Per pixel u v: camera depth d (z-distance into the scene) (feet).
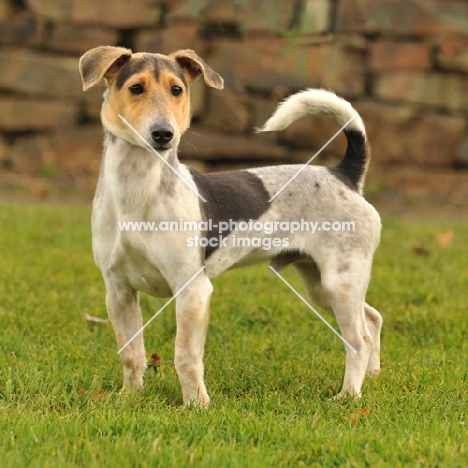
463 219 69.26
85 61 27.43
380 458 22.72
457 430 24.97
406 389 29.94
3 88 76.84
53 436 23.65
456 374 31.45
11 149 78.13
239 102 75.56
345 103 31.55
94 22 76.54
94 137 76.89
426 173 75.77
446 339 36.94
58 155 77.41
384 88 75.20
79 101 77.77
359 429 25.09
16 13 77.10
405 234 59.52
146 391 28.81
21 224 57.93
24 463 21.70
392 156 75.61
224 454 22.38
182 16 75.72
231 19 75.56
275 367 32.96
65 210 64.59
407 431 24.77
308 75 74.69
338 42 74.69
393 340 37.19
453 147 75.87
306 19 74.90
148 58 27.63
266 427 24.82
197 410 26.43
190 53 29.19
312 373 32.27
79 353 33.09
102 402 27.37
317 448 23.36
